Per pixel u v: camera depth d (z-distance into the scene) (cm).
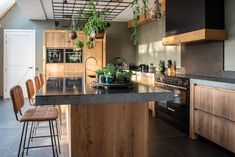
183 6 438
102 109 235
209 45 429
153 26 686
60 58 748
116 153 240
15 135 394
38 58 808
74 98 196
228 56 385
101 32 309
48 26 803
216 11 385
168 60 575
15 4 792
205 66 441
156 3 246
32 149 332
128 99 204
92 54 758
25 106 645
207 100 341
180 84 411
